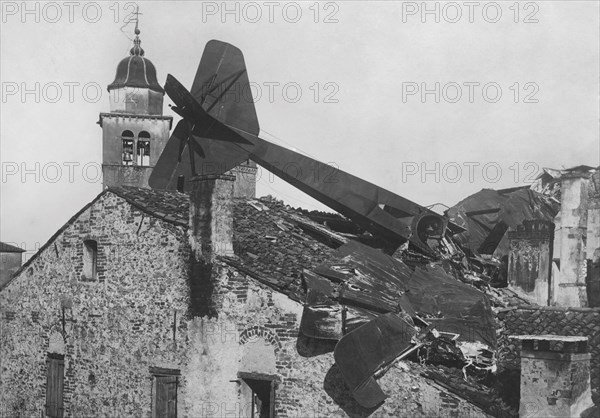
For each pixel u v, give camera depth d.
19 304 40.72
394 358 26.94
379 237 41.31
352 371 25.97
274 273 30.56
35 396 39.28
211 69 41.69
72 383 37.06
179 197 37.44
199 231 31.89
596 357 28.70
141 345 33.88
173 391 32.34
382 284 30.59
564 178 41.69
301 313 29.02
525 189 45.59
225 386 30.77
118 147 58.41
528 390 24.08
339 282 30.08
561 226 41.50
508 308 34.97
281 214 39.59
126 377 34.41
